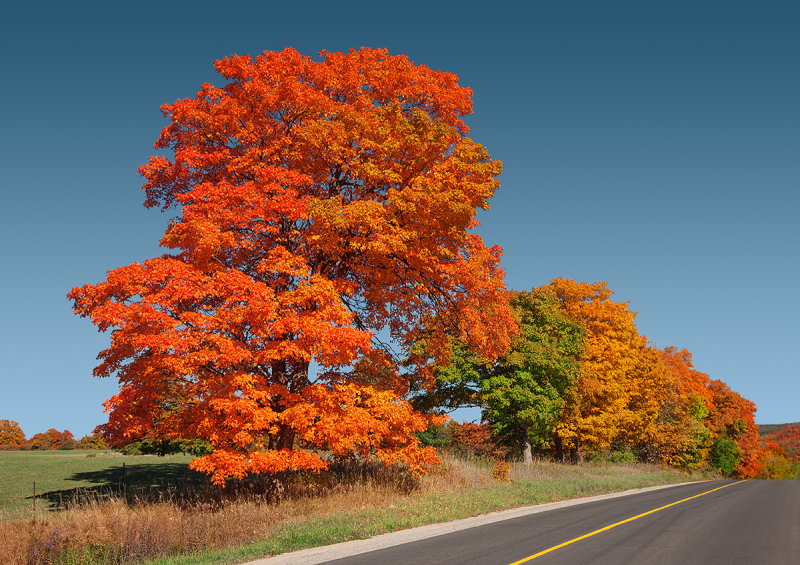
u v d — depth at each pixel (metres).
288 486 18.08
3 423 92.69
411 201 17.64
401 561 8.82
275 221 16.83
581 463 42.09
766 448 108.62
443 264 19.67
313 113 18.86
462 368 34.38
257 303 14.51
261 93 18.36
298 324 15.05
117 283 15.48
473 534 11.80
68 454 52.56
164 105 18.91
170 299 14.78
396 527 12.93
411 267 19.84
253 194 16.53
